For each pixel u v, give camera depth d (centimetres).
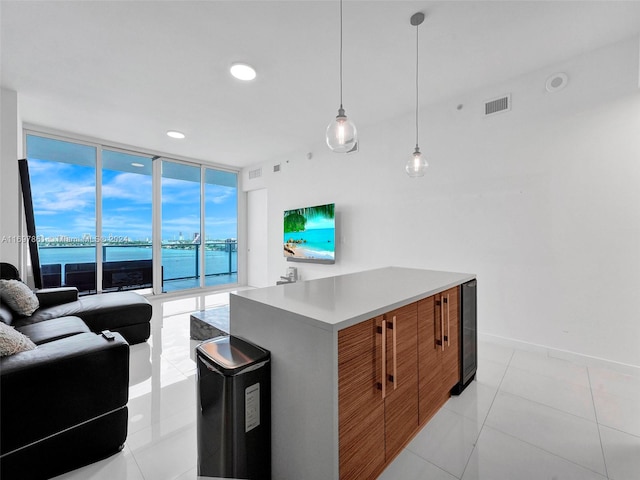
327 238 456
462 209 327
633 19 212
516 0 194
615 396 206
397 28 220
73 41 230
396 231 387
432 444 161
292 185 533
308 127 416
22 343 150
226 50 243
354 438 119
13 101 304
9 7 193
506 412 189
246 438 125
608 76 242
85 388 148
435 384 182
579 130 256
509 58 259
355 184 434
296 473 123
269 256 585
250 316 146
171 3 193
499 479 138
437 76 287
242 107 352
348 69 273
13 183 303
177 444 164
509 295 296
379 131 403
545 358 270
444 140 340
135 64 262
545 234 274
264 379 132
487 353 281
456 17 209
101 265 470
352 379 117
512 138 292
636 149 231
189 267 596
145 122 396
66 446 142
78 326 230
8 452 128
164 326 369
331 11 201
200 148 512
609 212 243
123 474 143
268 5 196
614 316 243
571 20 213
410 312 156
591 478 138
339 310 126
